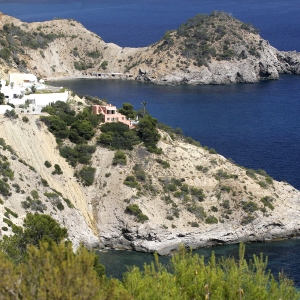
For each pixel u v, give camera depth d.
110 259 145.00
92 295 58.34
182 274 74.75
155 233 150.25
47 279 57.88
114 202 157.12
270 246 152.75
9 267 58.94
